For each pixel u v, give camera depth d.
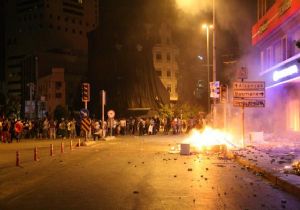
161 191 11.07
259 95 22.00
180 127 51.44
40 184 12.60
